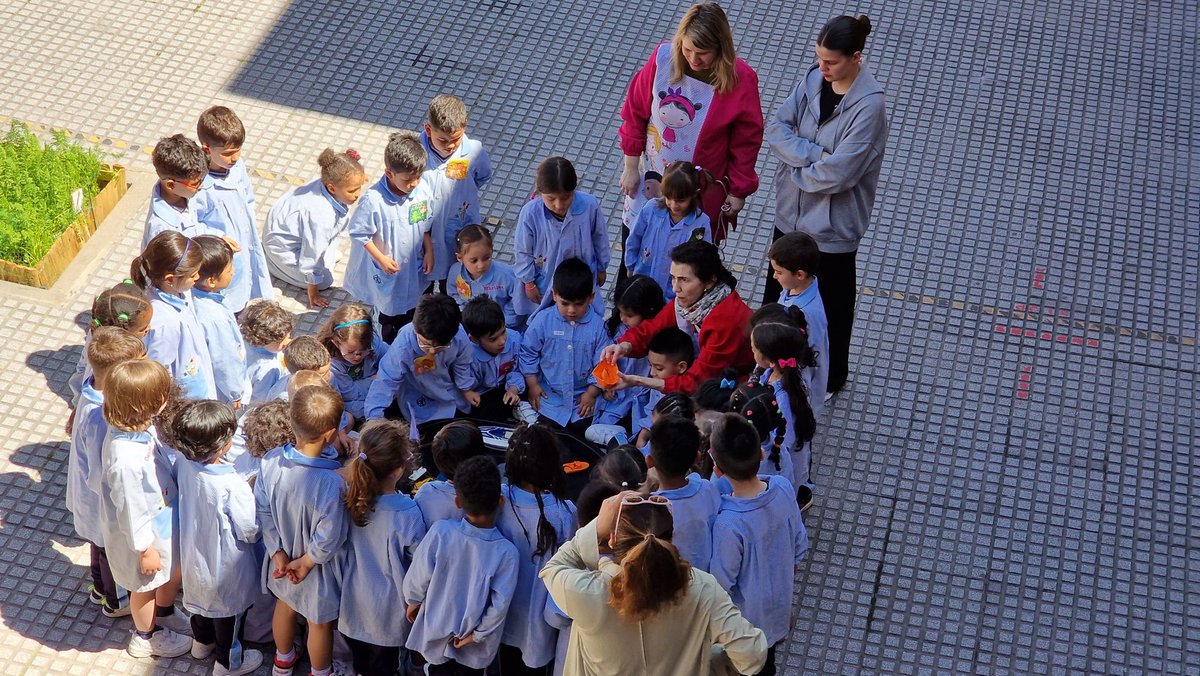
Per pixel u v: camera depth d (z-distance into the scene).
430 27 9.12
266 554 5.29
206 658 5.61
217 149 6.57
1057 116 8.55
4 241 7.11
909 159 8.20
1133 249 7.73
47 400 6.64
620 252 7.73
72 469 5.32
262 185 7.88
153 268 5.76
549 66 8.85
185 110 8.37
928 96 8.63
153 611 5.51
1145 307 7.43
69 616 5.71
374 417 6.09
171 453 5.16
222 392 6.37
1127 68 8.93
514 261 7.48
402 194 6.71
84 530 5.42
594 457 6.06
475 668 5.11
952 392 6.94
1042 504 6.41
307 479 4.93
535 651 5.09
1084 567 6.12
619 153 8.25
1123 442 6.72
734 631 4.23
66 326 7.03
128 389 4.82
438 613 4.93
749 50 8.94
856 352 7.12
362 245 6.86
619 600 4.08
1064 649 5.78
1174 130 8.50
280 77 8.66
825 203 6.35
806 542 5.13
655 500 4.34
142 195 7.76
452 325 5.93
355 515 4.92
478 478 4.70
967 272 7.57
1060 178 8.13
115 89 8.47
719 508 4.93
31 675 5.44
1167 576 6.11
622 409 6.53
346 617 5.22
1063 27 9.23
